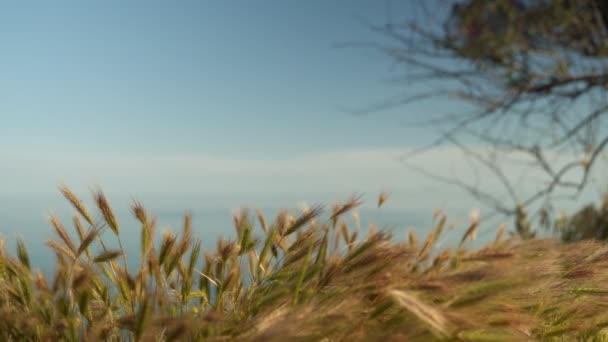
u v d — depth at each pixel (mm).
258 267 1315
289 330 967
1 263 1221
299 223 1297
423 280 1108
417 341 1088
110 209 1194
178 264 1302
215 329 1116
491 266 1079
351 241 1455
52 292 1112
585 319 1431
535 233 4609
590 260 1522
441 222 1406
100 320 1204
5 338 1213
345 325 1082
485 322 1107
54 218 1201
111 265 1303
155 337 1096
